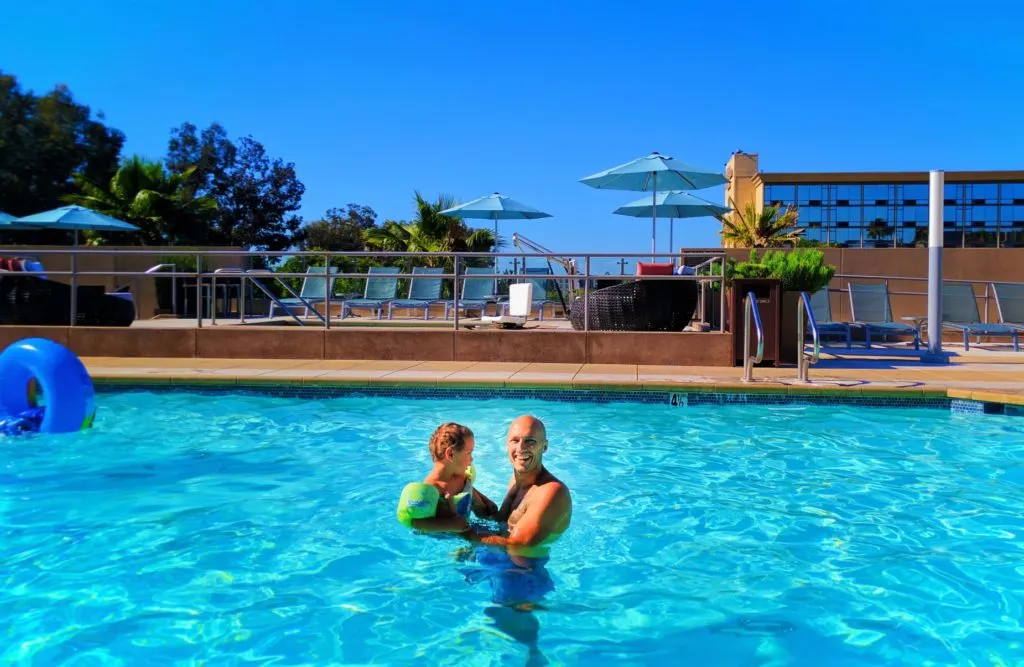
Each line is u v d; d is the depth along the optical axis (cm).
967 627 282
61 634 274
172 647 265
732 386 704
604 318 947
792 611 295
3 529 385
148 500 433
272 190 4019
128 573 329
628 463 514
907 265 1187
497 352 902
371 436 590
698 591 314
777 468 502
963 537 377
